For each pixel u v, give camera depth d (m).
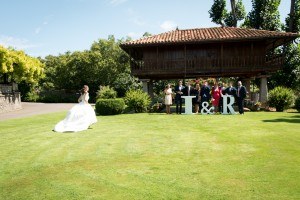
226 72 22.84
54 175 6.93
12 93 29.09
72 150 9.16
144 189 5.89
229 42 23.59
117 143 9.97
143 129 12.73
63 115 20.27
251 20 34.03
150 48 24.30
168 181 6.26
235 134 10.86
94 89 48.78
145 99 20.66
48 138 11.18
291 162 7.23
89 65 48.53
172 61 23.16
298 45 30.47
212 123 13.74
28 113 23.78
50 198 5.69
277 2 33.16
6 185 6.45
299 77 31.03
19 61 32.50
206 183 6.08
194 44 23.97
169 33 26.02
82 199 5.58
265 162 7.29
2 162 8.15
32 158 8.44
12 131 13.31
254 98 25.72
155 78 27.44
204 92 18.17
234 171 6.71
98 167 7.39
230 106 17.69
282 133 10.72
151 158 8.02
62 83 49.84
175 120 15.25
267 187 5.77
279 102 19.94
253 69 22.22
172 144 9.62
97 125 14.24
